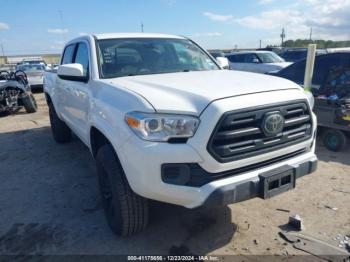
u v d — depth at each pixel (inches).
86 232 124.0
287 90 105.5
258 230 121.1
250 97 95.7
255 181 97.1
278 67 478.6
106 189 121.5
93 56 141.8
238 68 536.7
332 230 119.8
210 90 98.3
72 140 252.5
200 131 89.5
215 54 740.7
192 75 129.8
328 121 204.1
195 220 128.8
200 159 90.6
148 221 120.8
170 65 149.6
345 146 206.4
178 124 90.4
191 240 116.6
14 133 289.7
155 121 92.0
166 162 91.3
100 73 136.4
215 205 92.4
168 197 94.5
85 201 149.0
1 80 401.1
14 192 162.2
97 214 137.2
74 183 169.8
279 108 99.5
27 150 232.8
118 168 108.1
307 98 109.8
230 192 92.8
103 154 113.3
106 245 115.6
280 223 125.3
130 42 154.3
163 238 118.2
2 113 394.9
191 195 92.8
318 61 254.1
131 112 97.4
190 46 169.9
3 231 127.2
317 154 203.6
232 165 94.2
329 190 151.7
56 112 220.7
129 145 96.2
